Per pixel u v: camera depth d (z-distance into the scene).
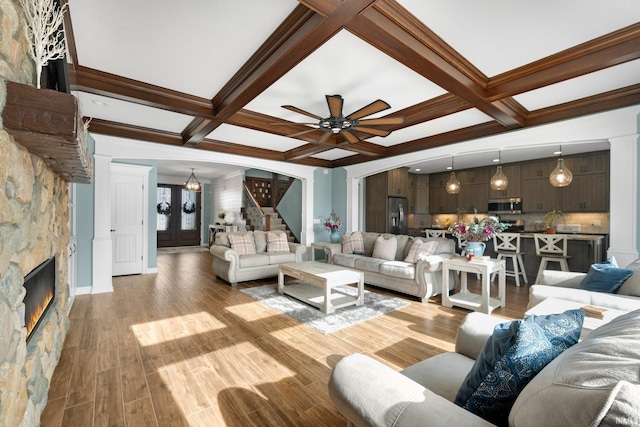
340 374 1.10
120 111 3.90
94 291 4.55
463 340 1.63
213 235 10.61
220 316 3.55
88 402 1.94
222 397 2.01
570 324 1.05
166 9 1.97
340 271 4.04
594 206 6.32
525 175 7.32
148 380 2.20
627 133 3.27
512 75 2.75
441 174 9.08
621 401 0.55
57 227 2.39
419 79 2.93
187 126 4.59
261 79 2.62
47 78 1.76
